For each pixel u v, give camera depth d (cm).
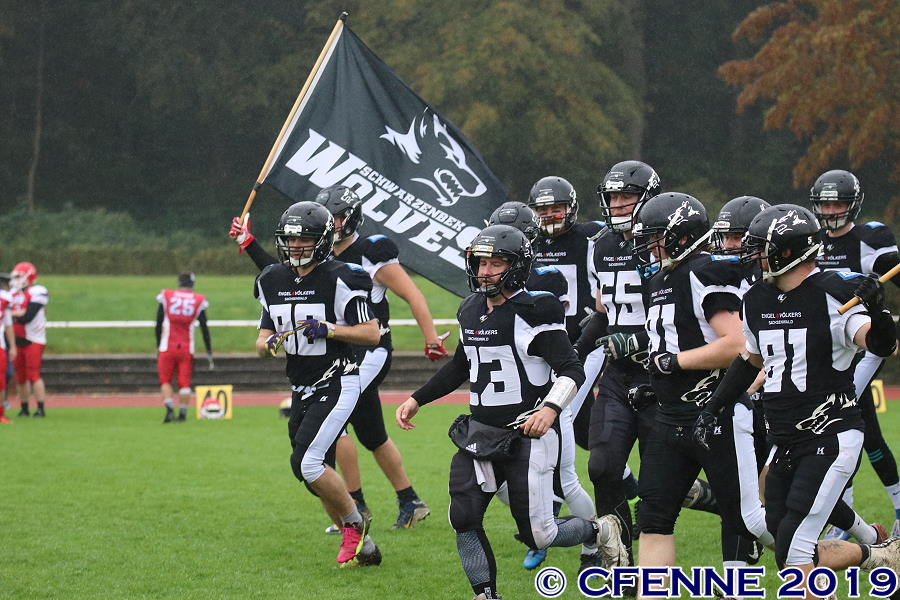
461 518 1672
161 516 2473
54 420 4406
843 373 1530
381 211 2839
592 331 2077
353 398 2005
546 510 1681
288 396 5531
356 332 1956
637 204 1978
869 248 2266
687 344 1658
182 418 4369
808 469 1531
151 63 14212
